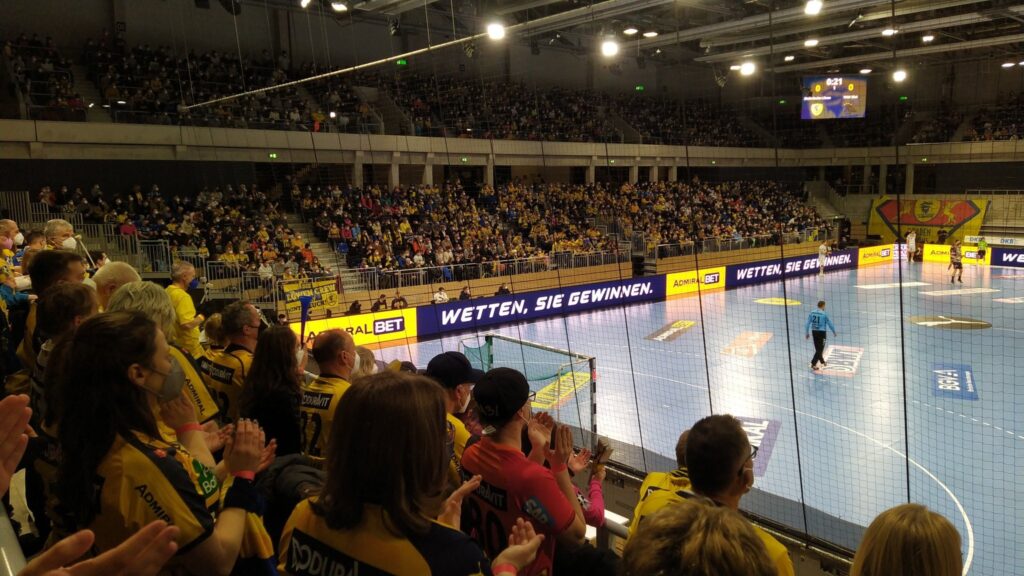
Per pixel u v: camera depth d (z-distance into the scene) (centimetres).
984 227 3747
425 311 2073
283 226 2341
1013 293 2578
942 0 2394
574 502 284
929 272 3253
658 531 139
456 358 343
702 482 249
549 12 2847
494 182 2955
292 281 1928
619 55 3388
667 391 1367
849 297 2588
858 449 1023
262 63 2759
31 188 2116
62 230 625
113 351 186
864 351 1705
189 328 575
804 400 1291
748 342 1850
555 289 2373
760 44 3312
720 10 2605
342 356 335
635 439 1078
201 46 2666
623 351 1772
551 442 311
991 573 677
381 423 161
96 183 2233
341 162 2588
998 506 826
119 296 286
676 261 2989
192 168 2422
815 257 3300
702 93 3906
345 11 2170
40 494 291
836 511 807
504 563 178
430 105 2861
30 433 157
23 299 489
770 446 1041
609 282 2520
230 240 2161
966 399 1286
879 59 3719
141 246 1948
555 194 3130
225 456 247
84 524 188
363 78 2922
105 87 2259
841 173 4378
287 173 2678
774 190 4078
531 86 3256
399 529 162
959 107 3978
